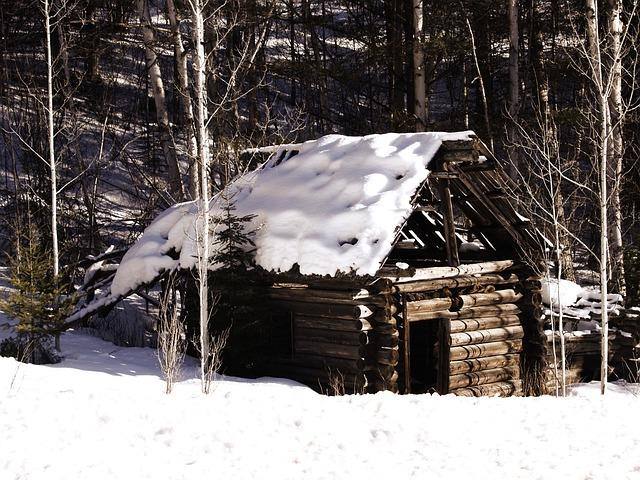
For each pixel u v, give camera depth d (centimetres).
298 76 2445
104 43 3019
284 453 753
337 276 1353
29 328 1459
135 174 2838
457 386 1523
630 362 1700
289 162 1677
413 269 1393
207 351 1277
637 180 2205
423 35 2183
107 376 1237
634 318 1698
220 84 2411
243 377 1510
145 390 1097
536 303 1630
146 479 673
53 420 822
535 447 780
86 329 1889
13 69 3038
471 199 1595
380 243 1355
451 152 1466
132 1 2806
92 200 2398
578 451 767
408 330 1459
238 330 1439
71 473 680
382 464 723
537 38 2508
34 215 2294
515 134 2278
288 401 961
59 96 2794
